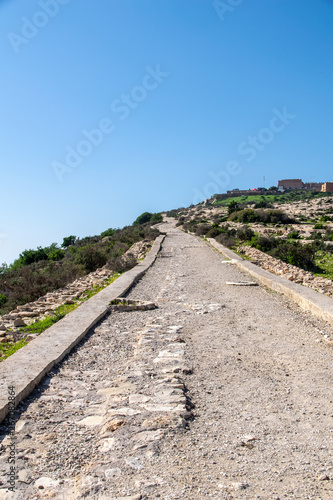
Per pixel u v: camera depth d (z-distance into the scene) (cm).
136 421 480
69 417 515
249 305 1191
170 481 371
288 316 1052
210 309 1133
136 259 2530
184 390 577
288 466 399
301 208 7525
